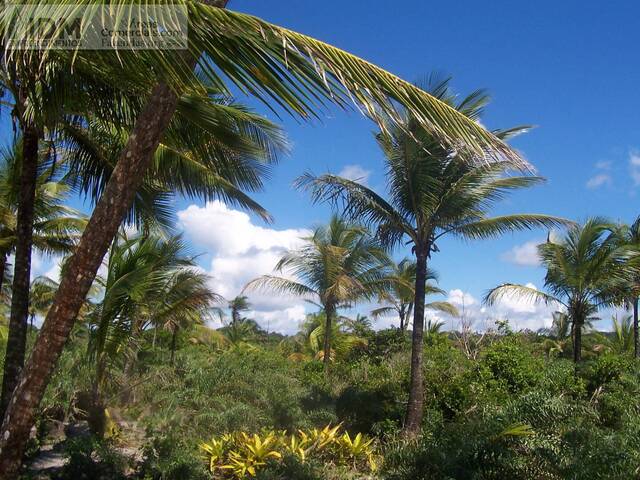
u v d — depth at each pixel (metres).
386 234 13.61
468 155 4.16
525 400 9.65
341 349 27.53
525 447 8.76
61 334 4.96
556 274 18.78
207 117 7.00
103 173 8.56
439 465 8.68
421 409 12.55
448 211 12.66
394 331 27.70
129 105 6.15
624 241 18.53
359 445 10.42
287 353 36.81
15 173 10.31
